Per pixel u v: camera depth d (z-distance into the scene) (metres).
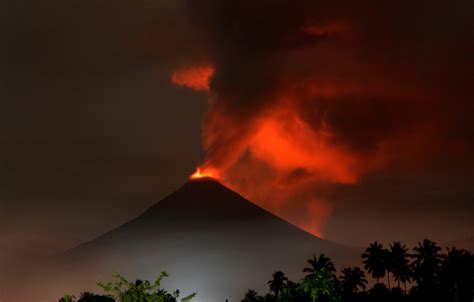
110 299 123.12
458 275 189.75
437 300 189.12
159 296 47.28
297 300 106.25
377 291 194.38
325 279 91.00
